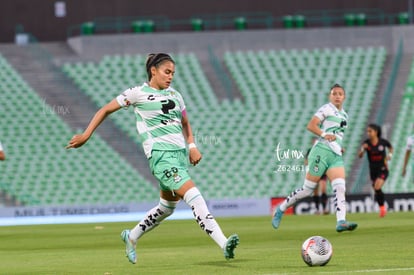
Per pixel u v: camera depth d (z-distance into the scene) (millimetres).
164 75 29312
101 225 67062
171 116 29250
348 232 47344
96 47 107562
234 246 27516
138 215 82875
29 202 94688
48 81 104750
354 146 100250
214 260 32531
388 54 109062
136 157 98000
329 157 44188
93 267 31656
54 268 31891
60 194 95250
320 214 74938
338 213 43844
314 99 104562
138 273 28500
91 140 98625
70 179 96062
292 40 109188
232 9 116375
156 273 28250
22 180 95688
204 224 28219
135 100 29266
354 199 80000
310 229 52031
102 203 95375
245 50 108438
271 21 116188
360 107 104188
